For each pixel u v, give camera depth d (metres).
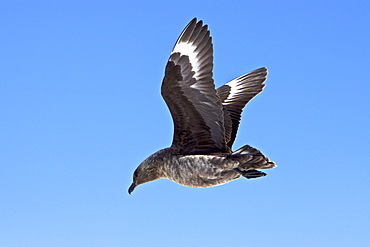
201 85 7.73
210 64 7.65
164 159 8.63
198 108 7.97
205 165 8.23
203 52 7.69
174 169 8.52
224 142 8.24
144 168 8.88
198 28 7.76
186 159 8.37
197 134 8.29
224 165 8.13
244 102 9.73
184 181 8.52
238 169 8.16
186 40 7.77
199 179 8.38
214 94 7.70
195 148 8.40
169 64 7.74
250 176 8.02
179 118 8.19
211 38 7.70
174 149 8.56
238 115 9.64
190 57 7.72
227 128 9.34
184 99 7.93
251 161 8.05
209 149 8.34
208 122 8.09
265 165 8.05
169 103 8.04
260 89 9.77
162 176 8.87
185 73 7.74
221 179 8.31
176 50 7.75
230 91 9.83
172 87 7.85
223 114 8.74
